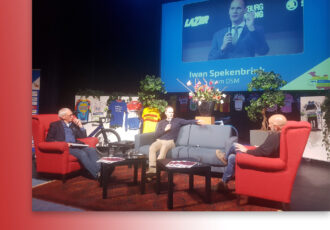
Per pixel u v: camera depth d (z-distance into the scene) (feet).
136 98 16.98
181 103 20.39
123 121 17.08
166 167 7.81
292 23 16.74
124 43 20.61
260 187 7.68
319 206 8.07
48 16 19.48
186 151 11.30
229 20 18.48
